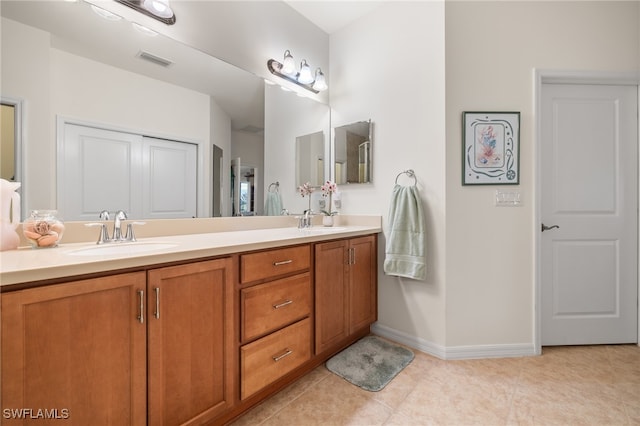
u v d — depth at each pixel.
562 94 2.02
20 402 0.75
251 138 2.06
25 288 0.76
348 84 2.49
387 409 1.40
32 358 0.77
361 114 2.39
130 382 0.94
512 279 1.93
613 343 2.04
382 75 2.26
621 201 2.03
